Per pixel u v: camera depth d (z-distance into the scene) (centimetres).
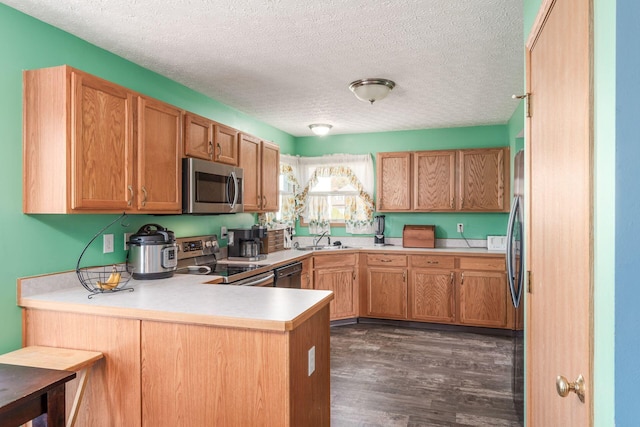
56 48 221
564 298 109
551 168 126
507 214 471
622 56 69
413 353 361
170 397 175
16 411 128
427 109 401
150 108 241
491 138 471
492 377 306
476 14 208
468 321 427
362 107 393
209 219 360
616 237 70
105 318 185
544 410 136
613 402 72
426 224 498
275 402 161
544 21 134
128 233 269
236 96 355
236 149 341
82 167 197
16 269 200
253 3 197
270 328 158
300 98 362
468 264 427
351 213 514
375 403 265
